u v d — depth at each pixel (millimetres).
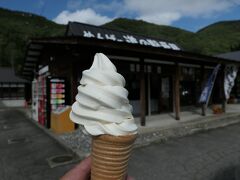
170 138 7191
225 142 6738
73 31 11391
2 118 15422
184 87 14047
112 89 1553
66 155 5766
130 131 1457
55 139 7246
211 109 13797
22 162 5445
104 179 1438
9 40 50625
